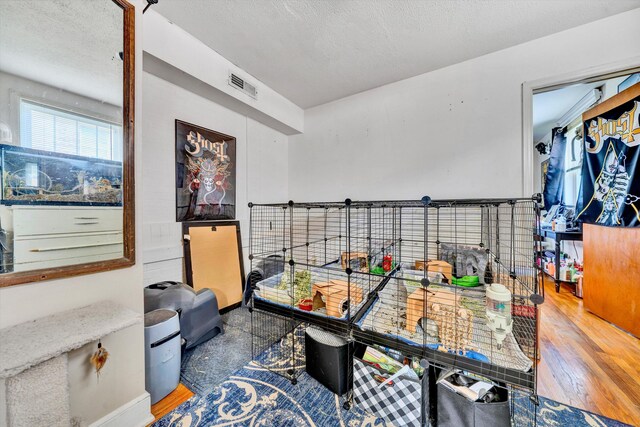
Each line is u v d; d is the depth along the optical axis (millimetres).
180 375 1596
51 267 1032
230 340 2023
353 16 1760
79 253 1112
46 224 1039
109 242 1204
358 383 1288
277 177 3316
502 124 2127
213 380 1556
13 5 983
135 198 1304
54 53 1080
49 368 857
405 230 2529
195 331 1897
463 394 1096
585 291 2662
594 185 2643
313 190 3260
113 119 1231
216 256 2514
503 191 2125
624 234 2213
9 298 926
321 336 1571
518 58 2055
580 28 1836
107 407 1147
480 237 2184
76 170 1127
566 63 1884
